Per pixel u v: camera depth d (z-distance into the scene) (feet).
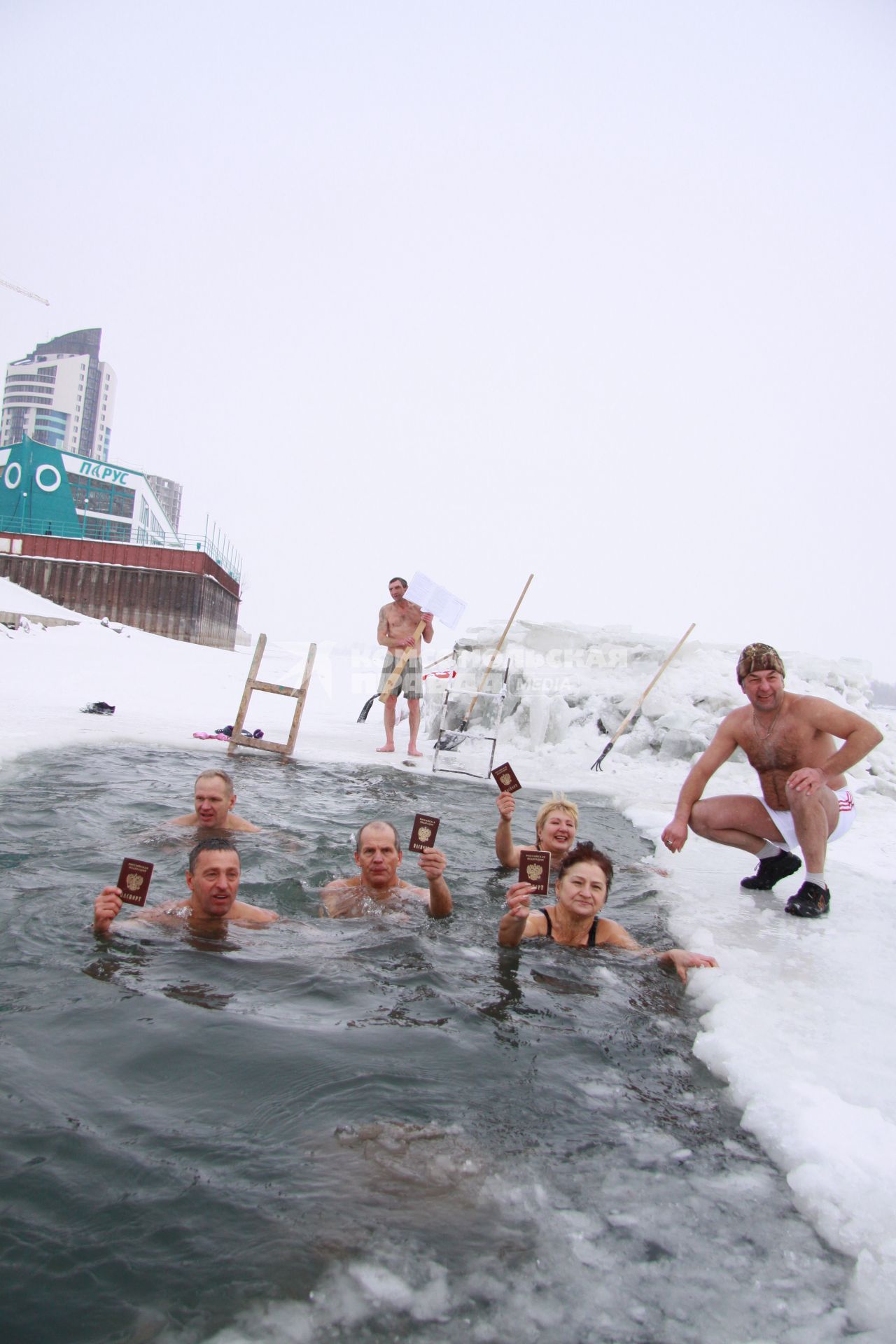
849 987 13.76
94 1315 6.20
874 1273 7.14
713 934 16.46
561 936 16.01
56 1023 10.72
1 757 28.99
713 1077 10.66
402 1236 7.24
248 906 16.51
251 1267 6.75
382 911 16.97
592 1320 6.50
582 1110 9.57
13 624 84.17
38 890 16.07
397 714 65.72
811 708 19.07
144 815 22.91
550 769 38.40
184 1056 10.06
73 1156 7.96
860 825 30.01
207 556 117.91
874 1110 9.66
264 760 35.37
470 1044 11.00
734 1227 7.70
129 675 68.85
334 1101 9.29
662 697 42.75
